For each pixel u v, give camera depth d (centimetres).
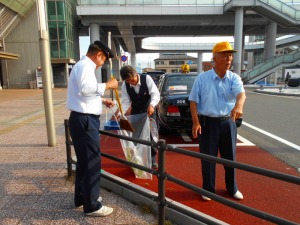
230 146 283
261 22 2834
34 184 335
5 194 310
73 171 361
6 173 369
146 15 2406
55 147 488
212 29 3238
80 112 249
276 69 2738
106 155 297
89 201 261
